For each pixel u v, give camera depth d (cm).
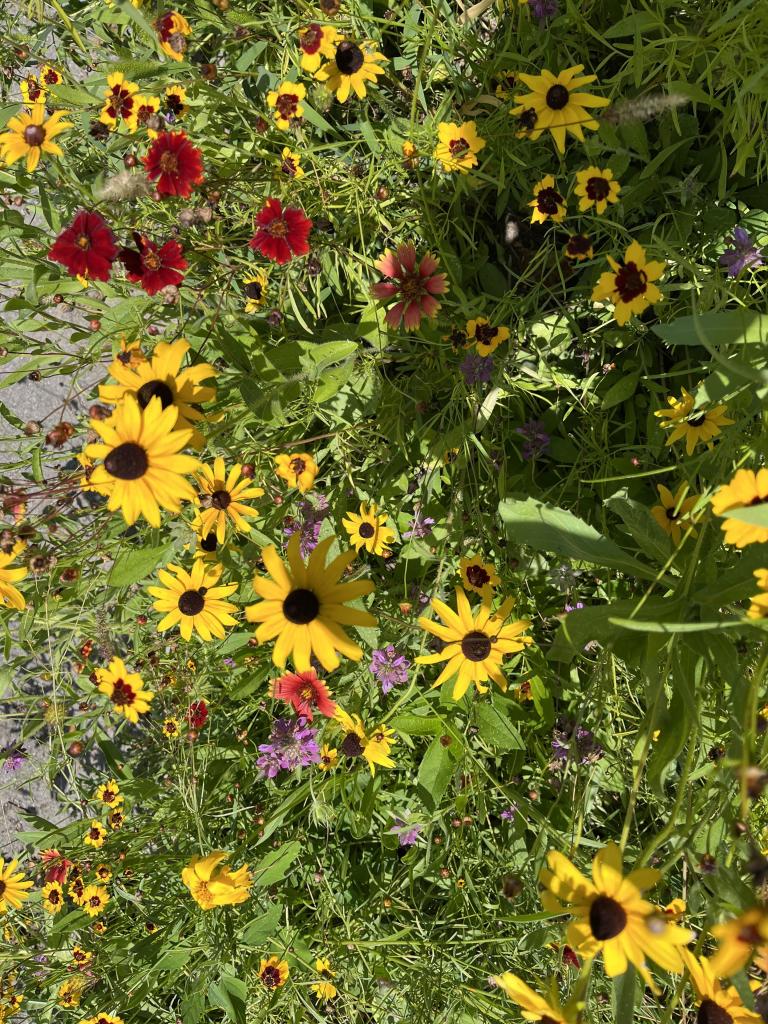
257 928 64
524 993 37
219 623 58
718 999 37
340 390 64
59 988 74
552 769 59
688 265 50
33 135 56
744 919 31
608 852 36
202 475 55
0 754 83
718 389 41
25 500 55
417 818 63
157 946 68
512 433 66
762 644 43
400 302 59
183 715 71
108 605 69
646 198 61
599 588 62
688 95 52
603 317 61
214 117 66
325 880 65
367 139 62
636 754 43
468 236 66
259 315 65
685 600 43
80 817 88
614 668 54
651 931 33
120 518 64
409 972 63
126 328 60
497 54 61
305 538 62
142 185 51
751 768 34
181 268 55
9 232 61
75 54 73
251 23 61
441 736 61
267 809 69
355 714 61
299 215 57
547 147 63
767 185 58
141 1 62
